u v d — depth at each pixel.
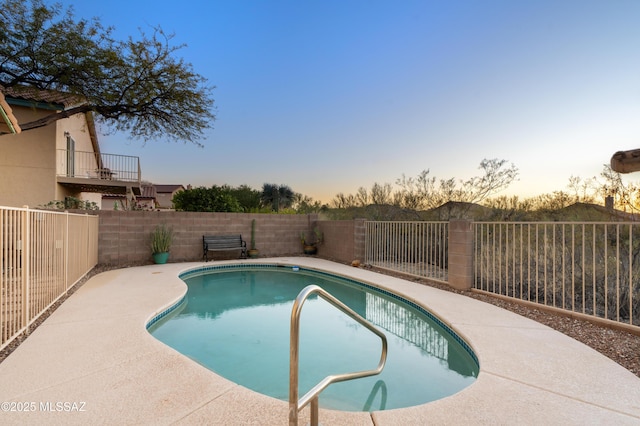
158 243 8.77
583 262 3.94
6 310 2.95
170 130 10.55
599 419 1.98
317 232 11.08
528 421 1.96
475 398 2.22
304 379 2.96
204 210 11.15
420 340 4.00
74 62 8.18
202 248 9.94
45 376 2.45
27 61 8.12
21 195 10.20
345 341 3.93
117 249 8.67
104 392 2.23
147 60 8.91
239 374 3.05
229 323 4.59
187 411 2.02
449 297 5.14
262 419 1.96
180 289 5.58
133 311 4.22
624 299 4.32
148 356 2.83
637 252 4.19
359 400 2.56
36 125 8.98
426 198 10.41
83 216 6.40
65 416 1.94
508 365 2.72
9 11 7.41
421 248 6.96
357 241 8.85
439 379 2.95
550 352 2.99
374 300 6.04
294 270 8.97
